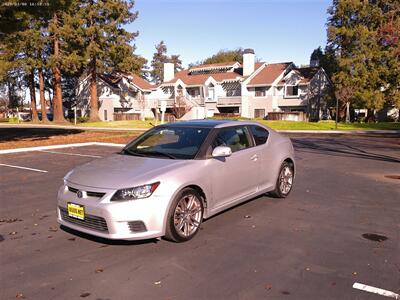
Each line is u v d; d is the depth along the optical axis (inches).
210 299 145.0
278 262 178.5
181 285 156.1
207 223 235.8
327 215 254.5
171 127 258.1
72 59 1664.6
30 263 177.9
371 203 286.5
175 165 207.9
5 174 403.5
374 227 230.1
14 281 160.4
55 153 585.3
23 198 300.0
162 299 145.0
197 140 233.6
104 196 185.8
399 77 1624.0
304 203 285.1
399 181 371.6
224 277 163.2
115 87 2369.6
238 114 2149.4
